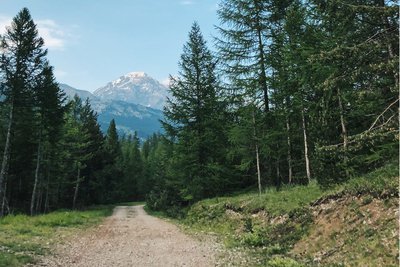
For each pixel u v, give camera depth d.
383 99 14.86
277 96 25.03
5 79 31.94
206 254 14.34
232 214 24.08
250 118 27.28
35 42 32.94
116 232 22.52
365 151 16.78
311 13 18.25
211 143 36.41
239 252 14.52
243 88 25.72
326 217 14.66
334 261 11.45
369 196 13.48
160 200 48.16
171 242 17.97
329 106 18.22
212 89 35.66
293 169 32.22
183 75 36.66
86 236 19.95
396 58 11.79
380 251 10.41
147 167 106.00
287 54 21.73
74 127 51.72
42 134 40.22
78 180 56.72
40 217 28.06
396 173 13.87
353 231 12.48
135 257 13.72
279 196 20.84
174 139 37.03
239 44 25.72
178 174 37.31
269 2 25.31
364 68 12.43
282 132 26.23
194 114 36.59
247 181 40.06
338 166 16.42
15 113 34.38
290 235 15.24
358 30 14.18
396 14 11.84
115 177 75.12
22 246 14.27
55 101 37.78
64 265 11.62
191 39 36.84
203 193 35.69
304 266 11.30
